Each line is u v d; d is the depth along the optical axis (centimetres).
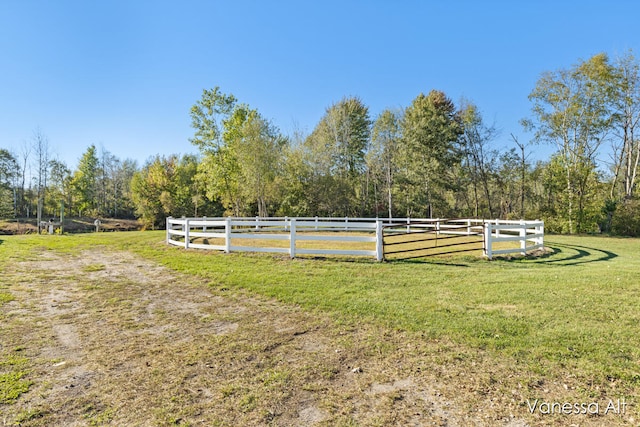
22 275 915
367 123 4181
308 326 548
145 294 744
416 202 3381
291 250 1079
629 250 1471
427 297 674
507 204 3516
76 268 1014
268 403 343
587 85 2642
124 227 4741
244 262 1023
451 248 1366
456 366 410
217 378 392
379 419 317
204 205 4712
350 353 451
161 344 486
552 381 374
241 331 532
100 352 459
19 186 4694
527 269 945
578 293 673
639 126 2661
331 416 322
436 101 3725
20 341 495
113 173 6053
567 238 2069
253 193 3150
